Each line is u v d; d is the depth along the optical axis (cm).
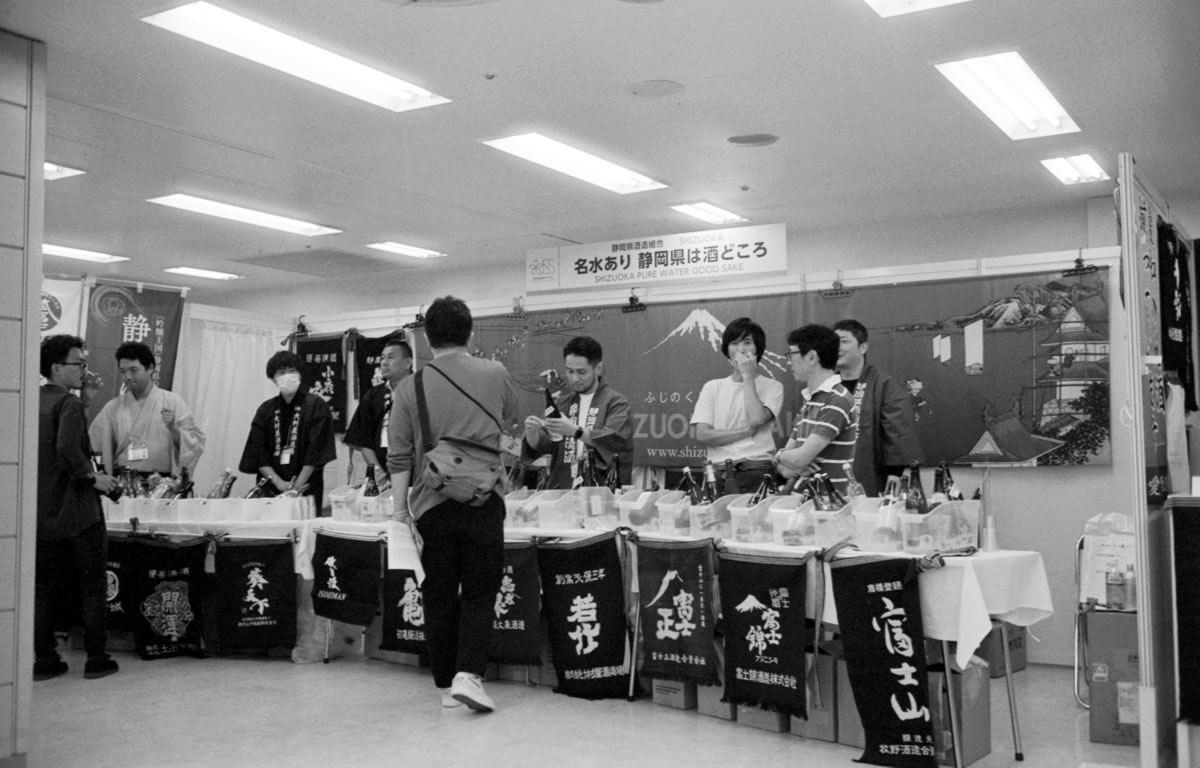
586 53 489
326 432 667
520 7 438
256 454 676
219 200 770
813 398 481
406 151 647
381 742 423
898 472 569
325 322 896
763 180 713
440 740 424
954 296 666
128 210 800
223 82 525
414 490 468
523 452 587
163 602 598
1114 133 605
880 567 384
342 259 1002
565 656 491
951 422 659
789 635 413
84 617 553
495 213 811
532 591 504
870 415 565
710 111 571
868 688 385
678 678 458
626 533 479
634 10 442
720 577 441
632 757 398
